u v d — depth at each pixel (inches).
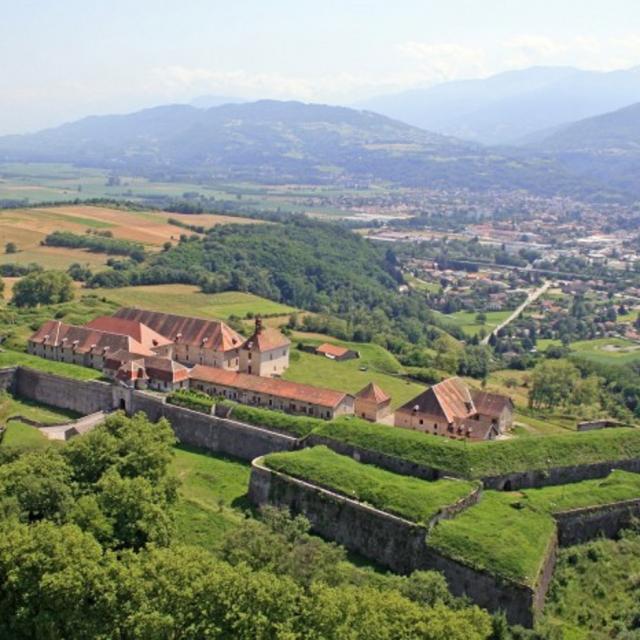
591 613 4035.4
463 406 6338.6
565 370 7849.4
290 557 3789.4
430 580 3897.6
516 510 4677.7
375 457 5383.9
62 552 3454.7
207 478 5654.5
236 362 7859.3
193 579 3309.5
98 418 6624.0
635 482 5182.1
